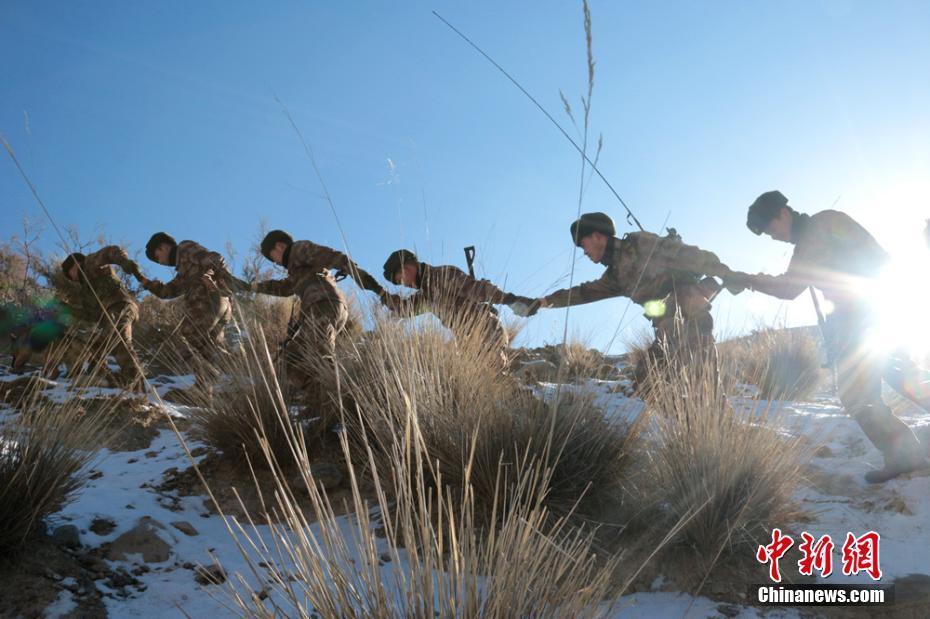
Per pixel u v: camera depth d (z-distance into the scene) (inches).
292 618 107.0
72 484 136.1
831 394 278.1
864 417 163.5
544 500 138.8
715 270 192.4
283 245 230.1
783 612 116.3
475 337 192.9
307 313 205.6
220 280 267.0
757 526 134.0
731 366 186.7
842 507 153.3
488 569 92.4
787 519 141.9
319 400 182.9
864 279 165.5
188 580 124.2
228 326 293.9
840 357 168.2
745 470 135.3
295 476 167.2
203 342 265.3
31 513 123.0
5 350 294.8
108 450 189.6
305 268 217.8
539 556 96.3
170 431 207.5
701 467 134.6
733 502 132.9
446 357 173.8
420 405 151.2
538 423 148.7
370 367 168.6
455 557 89.9
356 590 89.7
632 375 246.1
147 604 116.0
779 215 173.3
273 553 135.9
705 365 163.2
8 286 309.6
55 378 245.8
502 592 89.7
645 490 142.6
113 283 259.4
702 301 203.8
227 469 172.6
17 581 113.9
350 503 155.9
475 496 142.9
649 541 133.5
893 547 135.6
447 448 146.3
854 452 181.5
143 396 220.8
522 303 217.3
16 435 131.6
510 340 240.8
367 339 182.5
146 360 277.1
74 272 266.4
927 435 172.2
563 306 217.6
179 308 314.7
